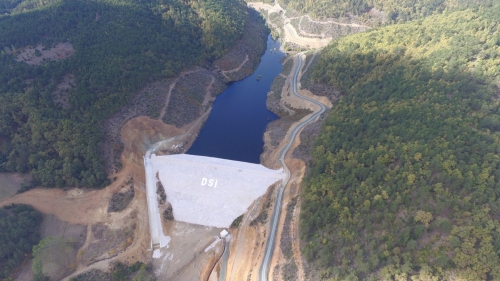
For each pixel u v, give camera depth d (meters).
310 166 139.88
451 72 141.25
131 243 124.75
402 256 89.06
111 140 154.62
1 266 109.62
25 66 166.25
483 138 110.56
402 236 92.31
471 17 167.62
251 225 127.88
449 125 119.12
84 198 135.50
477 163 102.81
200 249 125.44
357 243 98.88
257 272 108.50
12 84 158.75
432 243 89.88
